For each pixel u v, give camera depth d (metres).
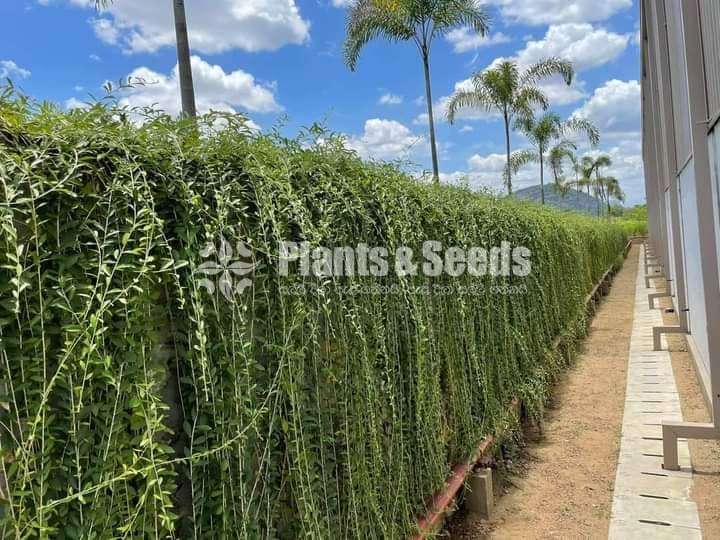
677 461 3.39
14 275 1.03
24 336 1.04
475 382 3.38
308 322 1.76
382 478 2.18
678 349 6.52
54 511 1.06
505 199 4.86
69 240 1.13
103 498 1.15
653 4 7.08
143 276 1.25
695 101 3.45
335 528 1.88
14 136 1.11
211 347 1.42
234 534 1.47
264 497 1.59
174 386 1.39
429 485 2.58
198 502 1.40
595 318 9.59
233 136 1.58
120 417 1.19
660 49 6.71
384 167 2.54
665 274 10.63
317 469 1.82
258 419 1.58
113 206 1.21
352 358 2.02
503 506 3.12
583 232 9.48
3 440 1.01
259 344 1.62
